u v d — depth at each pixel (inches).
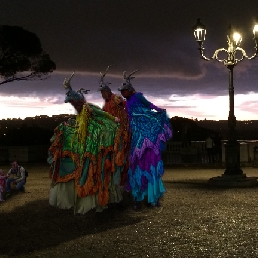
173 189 469.1
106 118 329.4
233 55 518.9
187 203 376.2
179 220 312.7
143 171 345.4
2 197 425.7
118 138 327.6
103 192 318.0
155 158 346.9
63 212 348.8
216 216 324.2
